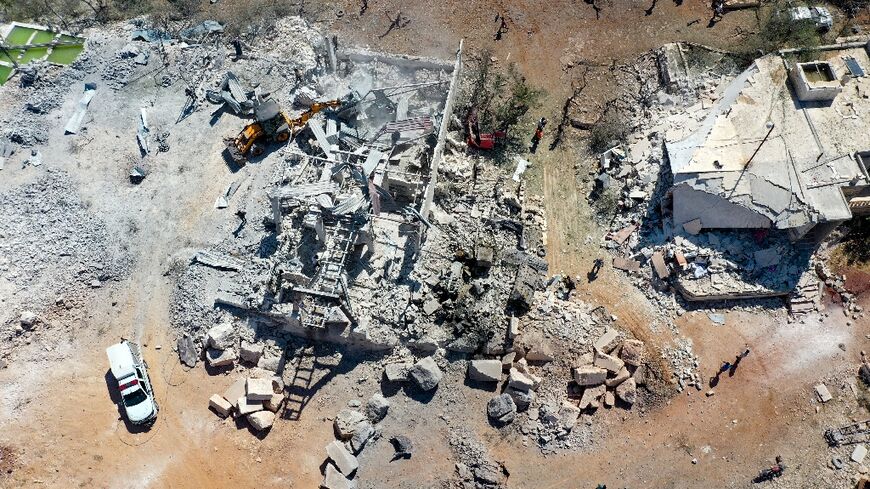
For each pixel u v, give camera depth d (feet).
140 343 109.09
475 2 151.74
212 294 110.22
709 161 113.91
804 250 115.24
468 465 99.81
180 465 99.60
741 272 113.29
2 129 130.21
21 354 107.34
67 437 100.89
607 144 131.23
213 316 109.09
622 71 141.59
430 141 121.70
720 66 137.39
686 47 141.18
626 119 134.21
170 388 105.81
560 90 139.64
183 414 103.71
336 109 126.21
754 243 114.83
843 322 111.24
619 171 126.41
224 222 117.60
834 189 110.22
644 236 119.24
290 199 115.55
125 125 131.03
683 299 114.11
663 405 104.94
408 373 105.29
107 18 150.51
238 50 137.90
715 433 102.63
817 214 107.86
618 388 105.09
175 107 132.98
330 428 102.89
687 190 113.19
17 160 126.82
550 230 122.62
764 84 122.42
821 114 118.01
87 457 99.66
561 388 106.32
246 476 98.99
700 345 109.70
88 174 124.77
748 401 104.99
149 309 111.86
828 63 121.29
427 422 103.30
